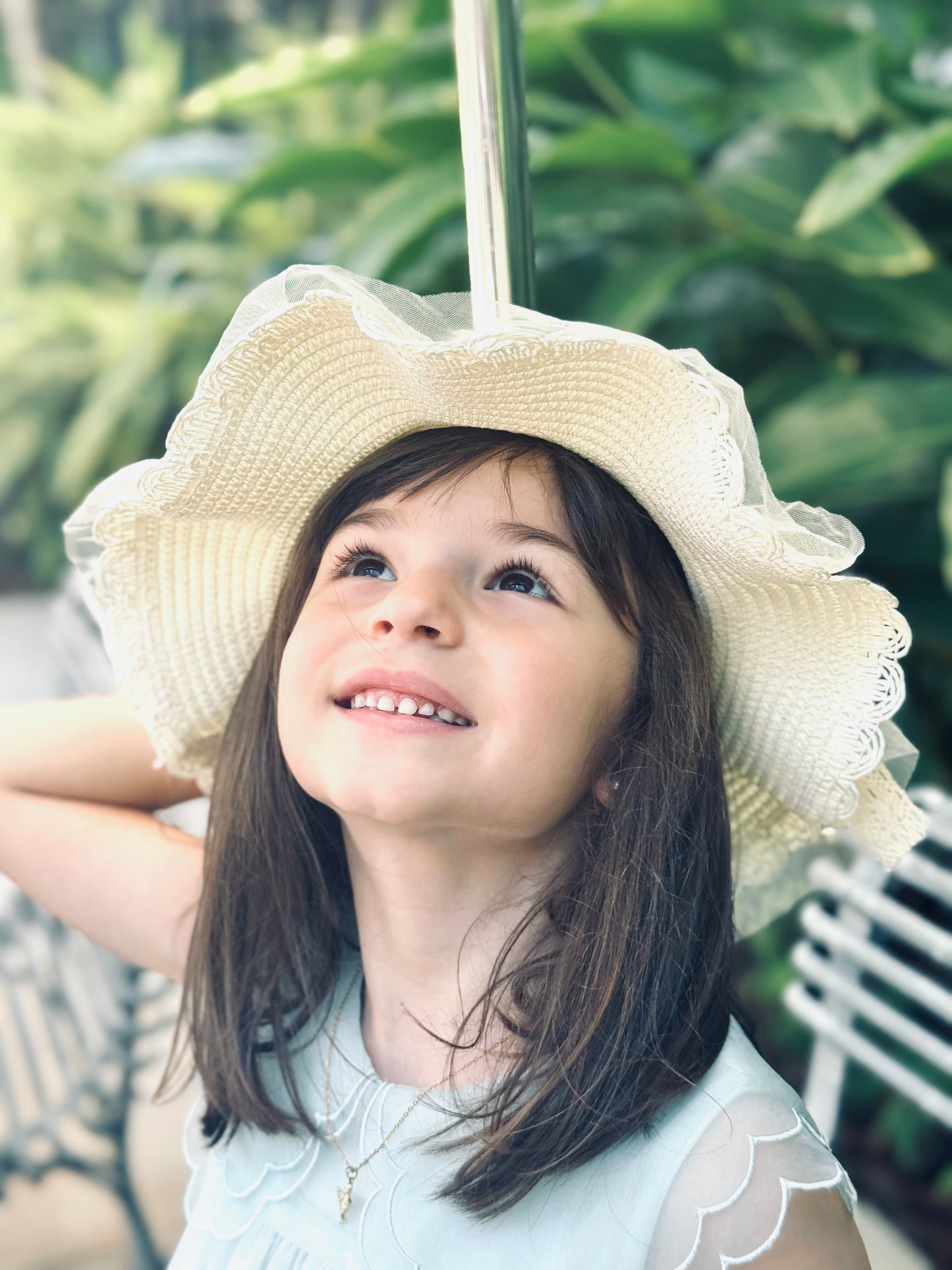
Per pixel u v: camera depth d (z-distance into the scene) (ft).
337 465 2.44
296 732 2.26
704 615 2.42
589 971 2.23
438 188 5.13
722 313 5.80
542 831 2.23
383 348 2.09
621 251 5.84
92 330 14.24
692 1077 2.20
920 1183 5.43
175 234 14.96
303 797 2.60
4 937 4.50
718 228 5.34
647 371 1.99
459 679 2.11
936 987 3.19
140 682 2.69
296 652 2.26
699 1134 2.17
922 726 5.09
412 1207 2.30
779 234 4.76
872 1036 5.34
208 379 2.19
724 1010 2.33
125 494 2.53
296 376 2.25
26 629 12.64
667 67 5.59
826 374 5.26
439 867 2.28
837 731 2.29
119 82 16.34
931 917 5.14
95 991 4.70
